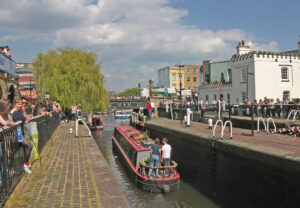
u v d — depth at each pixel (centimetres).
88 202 536
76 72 2923
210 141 1108
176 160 1550
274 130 1312
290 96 2662
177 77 6725
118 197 566
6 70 1855
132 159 1334
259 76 2566
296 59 2678
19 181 666
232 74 2981
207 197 1078
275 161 741
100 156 988
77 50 3117
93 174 739
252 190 862
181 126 1798
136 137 1520
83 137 1520
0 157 495
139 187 1146
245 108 1852
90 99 3022
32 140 789
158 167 1100
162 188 1080
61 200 545
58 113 2188
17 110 749
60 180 681
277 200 755
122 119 5275
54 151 1089
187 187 1205
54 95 2781
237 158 940
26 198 546
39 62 2891
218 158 1067
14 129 615
